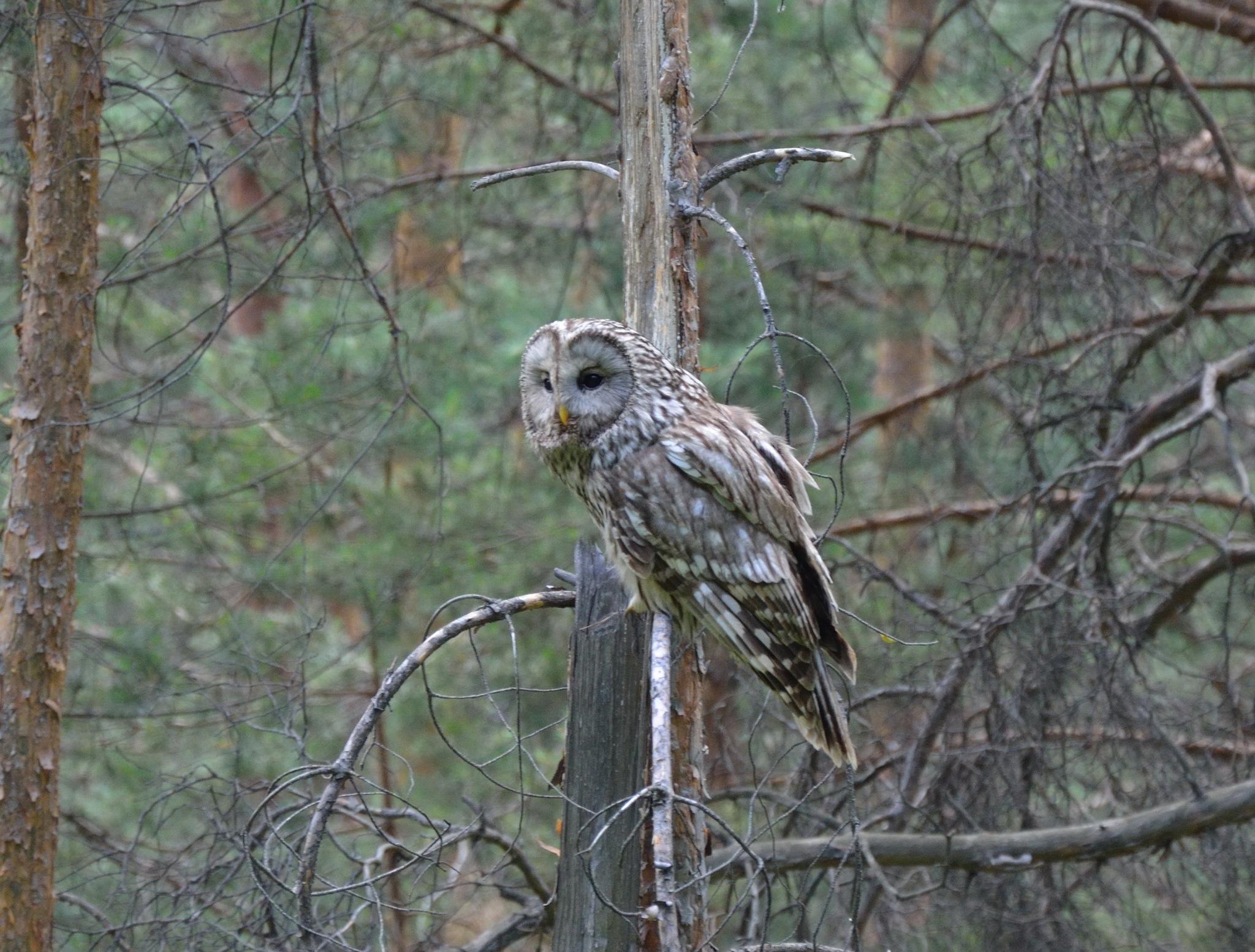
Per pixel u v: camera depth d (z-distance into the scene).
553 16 16.53
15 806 10.58
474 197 17.02
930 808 13.33
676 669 8.66
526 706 15.77
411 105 15.85
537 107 16.81
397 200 16.53
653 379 8.80
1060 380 13.97
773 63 16.42
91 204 11.05
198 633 14.80
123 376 14.82
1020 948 12.41
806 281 17.64
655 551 8.73
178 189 12.16
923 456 17.45
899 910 12.51
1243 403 18.64
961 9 16.33
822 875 12.19
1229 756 13.59
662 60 8.73
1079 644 12.48
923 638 13.70
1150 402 14.47
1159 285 17.38
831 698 8.83
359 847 13.18
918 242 16.66
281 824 8.80
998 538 14.37
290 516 15.56
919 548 17.50
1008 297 14.23
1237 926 11.92
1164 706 13.12
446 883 11.29
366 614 16.22
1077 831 12.21
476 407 17.58
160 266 13.95
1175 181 15.27
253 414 15.72
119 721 13.77
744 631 8.71
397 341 12.77
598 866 7.53
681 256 8.88
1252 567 14.43
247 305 21.17
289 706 11.54
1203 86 16.34
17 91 12.23
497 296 18.56
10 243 14.41
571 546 16.50
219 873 10.72
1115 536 14.92
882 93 18.22
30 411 10.88
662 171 8.75
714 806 14.00
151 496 16.12
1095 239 13.21
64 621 10.91
